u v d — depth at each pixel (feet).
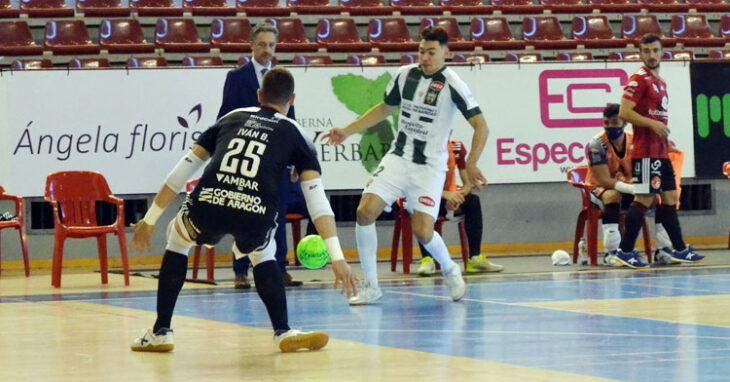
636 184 40.81
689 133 50.90
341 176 48.01
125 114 46.50
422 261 40.37
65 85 45.96
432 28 29.12
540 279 36.50
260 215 19.44
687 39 65.31
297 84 47.65
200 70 47.16
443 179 29.48
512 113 49.62
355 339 21.44
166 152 46.83
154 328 19.93
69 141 45.98
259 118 20.03
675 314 25.12
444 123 29.07
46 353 19.70
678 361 17.72
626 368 16.99
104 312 27.58
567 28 66.90
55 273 37.09
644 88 40.06
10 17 61.00
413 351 19.43
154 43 60.44
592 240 43.47
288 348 19.54
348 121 48.21
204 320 25.30
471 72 49.26
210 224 19.52
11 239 47.70
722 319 24.02
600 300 28.84
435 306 28.02
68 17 61.57
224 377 16.62
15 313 27.48
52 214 48.75
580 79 50.26
